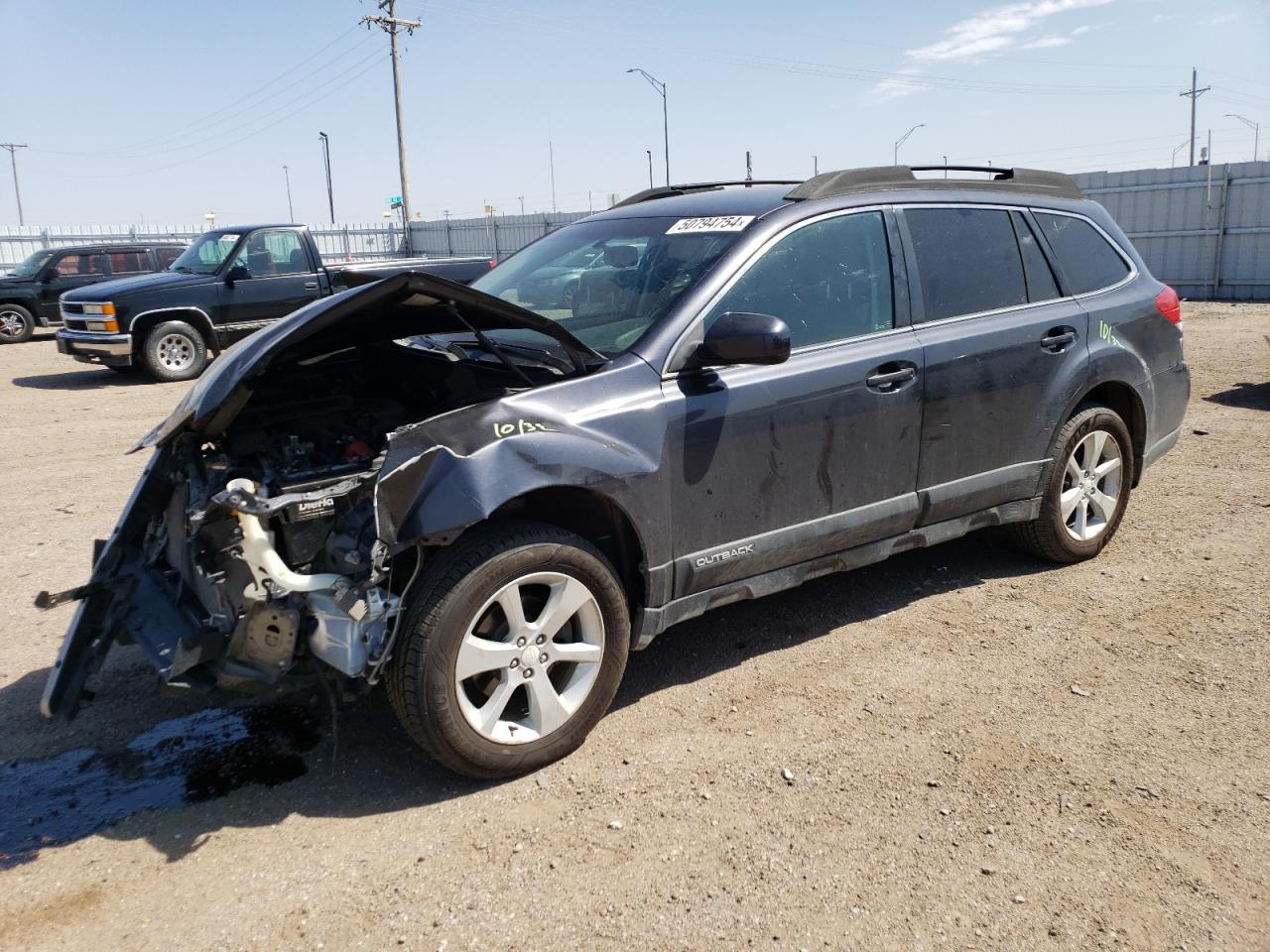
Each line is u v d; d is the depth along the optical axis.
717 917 2.65
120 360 12.59
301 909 2.71
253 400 3.93
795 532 3.83
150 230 31.67
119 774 3.40
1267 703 3.71
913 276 4.21
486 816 3.10
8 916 2.70
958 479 4.34
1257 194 18.73
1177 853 2.89
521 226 30.25
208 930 2.63
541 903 2.71
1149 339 5.12
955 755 3.41
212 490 3.29
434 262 13.48
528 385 3.47
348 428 3.73
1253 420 8.27
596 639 3.38
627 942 2.57
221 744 3.59
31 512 6.56
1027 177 4.96
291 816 3.14
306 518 3.08
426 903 2.72
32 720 3.78
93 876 2.86
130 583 3.53
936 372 4.15
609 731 3.59
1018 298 4.59
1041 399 4.57
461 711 3.11
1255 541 5.36
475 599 3.06
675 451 3.46
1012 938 2.57
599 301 3.96
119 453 8.37
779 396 3.70
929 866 2.85
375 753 3.50
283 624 3.03
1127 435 5.07
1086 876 2.80
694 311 3.62
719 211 4.14
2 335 18.19
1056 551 4.96
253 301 13.21
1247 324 14.78
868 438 3.97
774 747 3.47
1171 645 4.20
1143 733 3.53
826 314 3.95
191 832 3.06
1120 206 20.75
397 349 4.02
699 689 3.89
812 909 2.68
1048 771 3.31
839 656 4.15
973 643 4.25
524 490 3.04
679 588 3.58
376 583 2.95
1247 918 2.63
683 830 3.02
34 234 29.72
